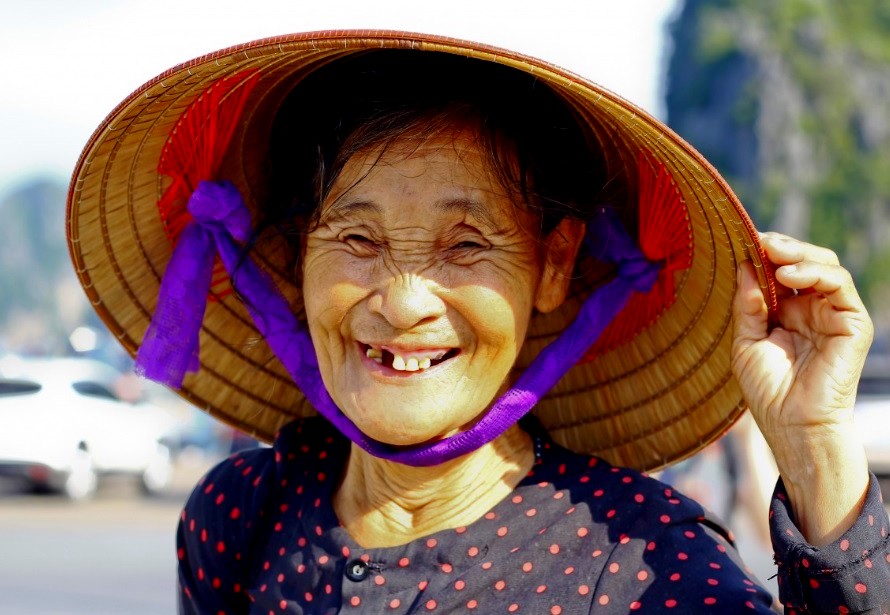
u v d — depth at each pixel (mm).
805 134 64938
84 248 1931
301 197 1825
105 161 1825
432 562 1666
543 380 1743
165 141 1874
